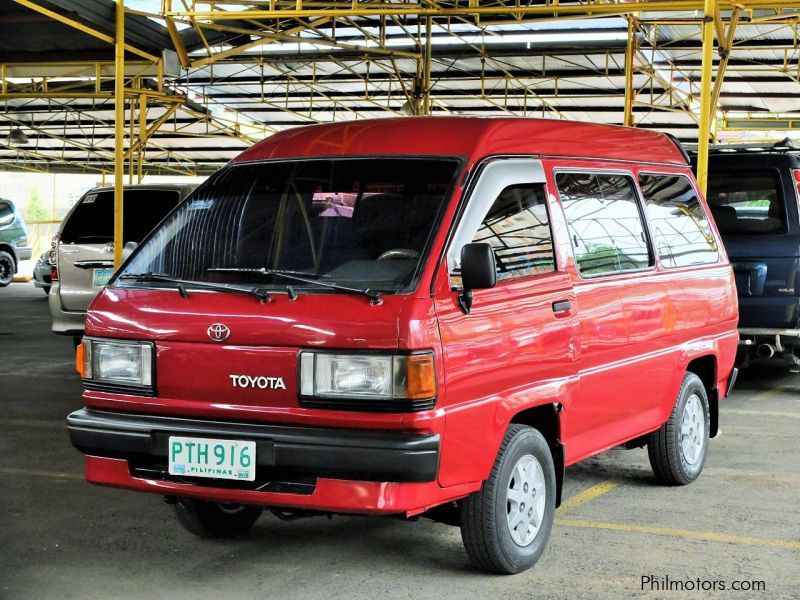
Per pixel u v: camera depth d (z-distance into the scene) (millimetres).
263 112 34812
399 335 3982
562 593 4441
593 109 32062
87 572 4688
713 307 6570
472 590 4461
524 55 25609
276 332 4129
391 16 22984
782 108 31062
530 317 4656
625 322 5461
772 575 4723
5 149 43219
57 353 12969
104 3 17406
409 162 4617
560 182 5117
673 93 29203
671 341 6008
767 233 9359
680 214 6406
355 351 4023
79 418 4508
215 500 4281
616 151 5777
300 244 4473
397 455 3932
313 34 24703
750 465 6977
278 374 4125
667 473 6285
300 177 4758
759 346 9406
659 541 5227
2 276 25375
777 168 9414
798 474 6727
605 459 7125
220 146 40375
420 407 3988
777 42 23703
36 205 76438
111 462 4488
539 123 5133
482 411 4316
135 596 4375
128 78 22844
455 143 4641
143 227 11281
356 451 3967
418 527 5426
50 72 23406
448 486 4180
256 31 20734
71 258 10836
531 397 4637
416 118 4895
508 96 30766
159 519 5570
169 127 37125
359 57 26234
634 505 5922
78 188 73375
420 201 4434
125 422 4402
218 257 4574
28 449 7363
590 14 17641
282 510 4391
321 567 4770
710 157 9742
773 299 9281
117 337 4484
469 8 17016
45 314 18500
